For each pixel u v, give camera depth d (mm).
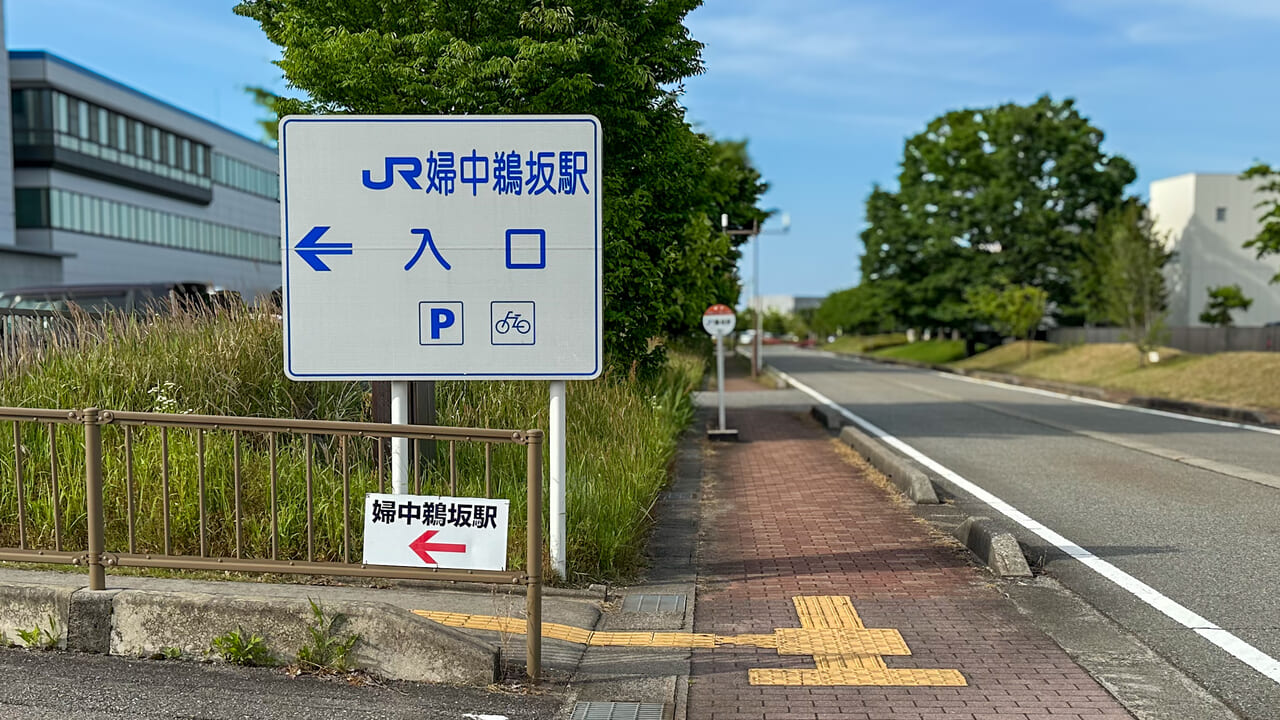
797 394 28906
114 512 6547
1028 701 4508
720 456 13969
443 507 4832
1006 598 6336
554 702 4480
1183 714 4363
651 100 13141
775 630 5637
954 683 4750
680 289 16766
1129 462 12867
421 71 11711
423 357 6281
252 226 62125
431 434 4848
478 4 11914
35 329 9172
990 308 47375
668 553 7684
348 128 6219
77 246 44344
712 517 9242
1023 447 14703
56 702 4215
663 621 5828
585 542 6770
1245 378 24406
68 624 4859
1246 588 6547
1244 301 51188
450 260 6266
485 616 5637
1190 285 58656
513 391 10391
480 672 4629
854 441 14164
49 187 42562
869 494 10367
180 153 52656
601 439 10188
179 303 9914
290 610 4738
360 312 6258
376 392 8055
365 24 12055
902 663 5059
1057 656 5164
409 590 6109
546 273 6289
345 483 4992
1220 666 5020
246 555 6301
